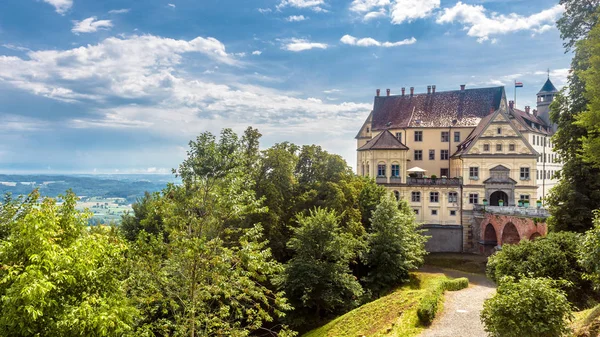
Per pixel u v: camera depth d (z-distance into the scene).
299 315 39.09
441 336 26.44
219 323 21.88
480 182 66.50
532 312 18.55
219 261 21.14
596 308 22.92
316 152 55.88
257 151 47.78
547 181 90.62
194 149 22.12
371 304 35.97
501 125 65.69
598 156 28.72
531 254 29.72
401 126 79.12
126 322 16.70
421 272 54.06
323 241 40.28
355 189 56.38
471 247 67.12
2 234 18.47
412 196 69.88
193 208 22.36
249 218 41.06
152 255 21.06
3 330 13.91
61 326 14.17
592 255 18.92
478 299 35.59
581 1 36.84
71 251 15.49
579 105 37.56
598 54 28.22
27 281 13.51
